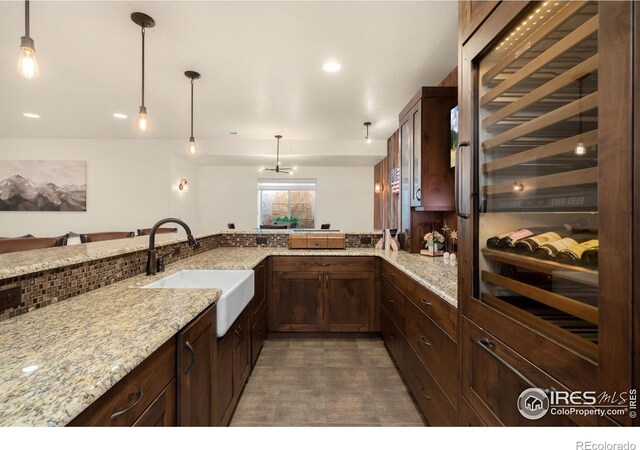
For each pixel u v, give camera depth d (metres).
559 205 0.76
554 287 0.76
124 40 2.29
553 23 0.74
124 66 2.71
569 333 0.67
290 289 2.93
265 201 7.92
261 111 3.94
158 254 2.02
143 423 0.79
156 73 2.85
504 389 0.89
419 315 1.75
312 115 4.11
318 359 2.53
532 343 0.77
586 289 0.67
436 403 1.47
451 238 2.48
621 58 0.52
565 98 0.77
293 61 2.60
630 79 0.50
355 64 2.64
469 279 1.09
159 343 0.83
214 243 3.19
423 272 1.86
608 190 0.55
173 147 5.60
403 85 3.09
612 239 0.54
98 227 5.57
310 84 3.08
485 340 0.99
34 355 0.73
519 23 0.84
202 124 4.57
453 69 2.71
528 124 0.83
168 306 1.12
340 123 4.47
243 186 7.68
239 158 6.18
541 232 0.86
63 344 0.79
